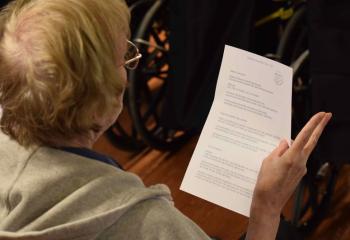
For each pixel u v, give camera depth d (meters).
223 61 0.90
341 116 1.34
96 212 0.59
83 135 0.63
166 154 2.09
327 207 1.70
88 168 0.61
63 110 0.57
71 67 0.55
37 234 0.57
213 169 0.87
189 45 1.51
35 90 0.56
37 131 0.61
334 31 1.27
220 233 1.71
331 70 1.31
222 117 0.89
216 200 0.86
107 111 0.60
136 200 0.60
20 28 0.57
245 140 0.87
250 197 0.85
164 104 1.69
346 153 1.38
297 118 1.57
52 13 0.56
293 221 1.60
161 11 1.76
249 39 1.46
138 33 1.74
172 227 0.61
